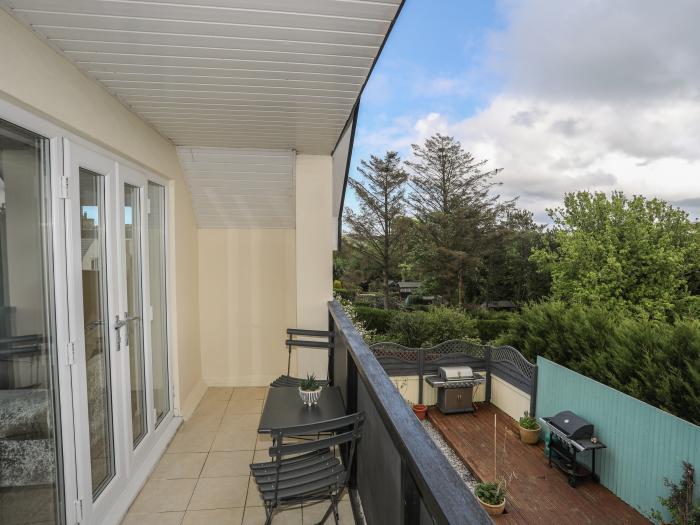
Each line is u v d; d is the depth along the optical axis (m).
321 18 1.45
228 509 2.27
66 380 1.78
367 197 21.78
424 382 9.13
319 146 3.43
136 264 2.69
